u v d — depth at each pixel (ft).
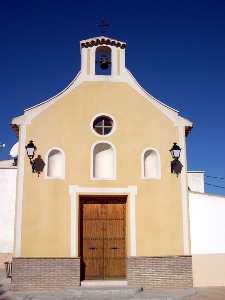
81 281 47.88
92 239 50.37
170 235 49.26
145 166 51.90
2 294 44.86
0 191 73.00
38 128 50.83
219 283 49.03
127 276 48.01
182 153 51.80
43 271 47.03
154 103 53.21
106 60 55.11
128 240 48.98
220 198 51.26
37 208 48.49
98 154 52.06
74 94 52.54
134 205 49.78
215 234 50.24
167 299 42.39
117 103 52.80
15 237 47.52
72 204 49.14
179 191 50.70
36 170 49.52
